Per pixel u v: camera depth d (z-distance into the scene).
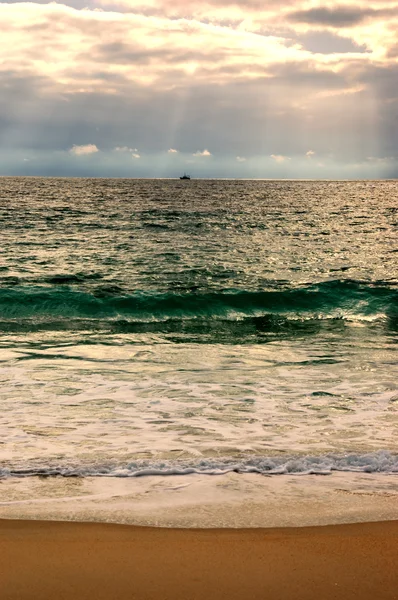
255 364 10.99
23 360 11.05
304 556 3.85
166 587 3.43
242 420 7.49
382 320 16.97
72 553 3.83
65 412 7.75
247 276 23.22
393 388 9.25
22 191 99.25
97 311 17.27
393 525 4.37
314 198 95.38
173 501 4.80
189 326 15.68
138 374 10.05
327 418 7.62
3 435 6.71
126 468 5.55
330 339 14.02
